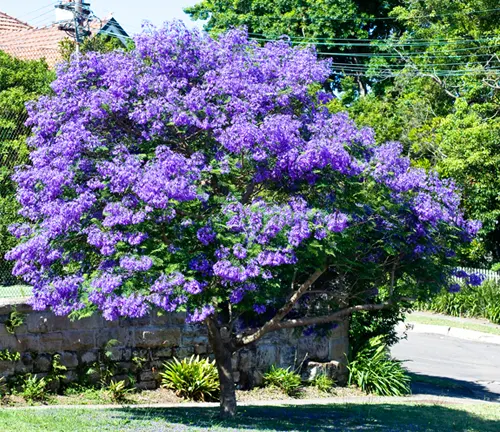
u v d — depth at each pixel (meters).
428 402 15.95
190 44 10.88
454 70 33.62
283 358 16.25
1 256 14.16
